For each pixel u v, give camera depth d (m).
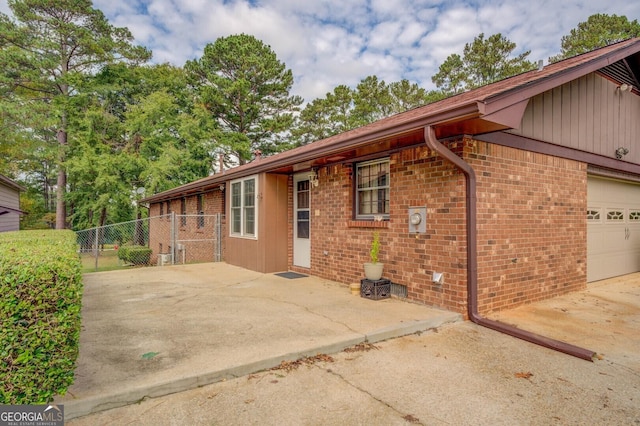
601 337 4.08
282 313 4.79
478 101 3.55
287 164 7.09
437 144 4.19
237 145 23.30
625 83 7.38
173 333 3.97
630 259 8.23
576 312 5.04
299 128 27.33
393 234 5.70
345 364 3.34
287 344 3.59
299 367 3.26
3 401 2.24
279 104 25.59
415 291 5.32
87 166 20.89
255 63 23.50
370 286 5.57
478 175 4.79
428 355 3.57
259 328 4.13
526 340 3.98
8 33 19.27
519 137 5.32
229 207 10.06
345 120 26.84
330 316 4.62
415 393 2.81
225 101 23.55
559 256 6.00
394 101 27.67
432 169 5.06
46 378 2.34
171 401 2.67
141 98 22.70
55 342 2.35
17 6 19.41
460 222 4.69
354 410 2.56
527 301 5.43
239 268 9.14
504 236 5.11
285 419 2.45
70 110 21.64
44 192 31.34
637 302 5.60
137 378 2.82
